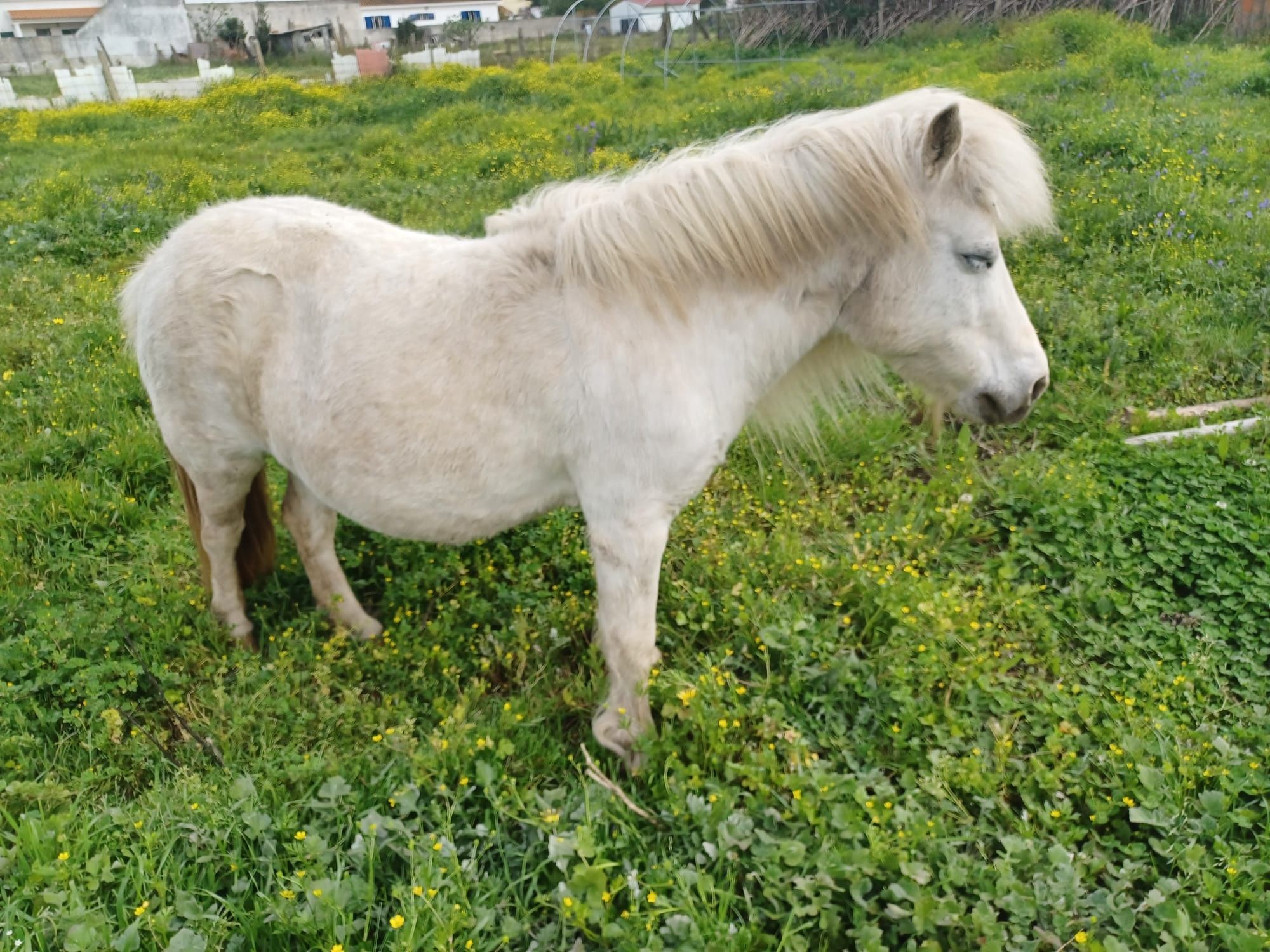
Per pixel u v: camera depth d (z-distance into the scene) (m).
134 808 2.72
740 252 2.46
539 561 3.76
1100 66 12.92
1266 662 3.20
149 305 2.92
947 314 2.56
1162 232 6.25
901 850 2.41
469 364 2.55
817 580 3.52
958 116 2.29
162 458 4.46
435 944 2.21
